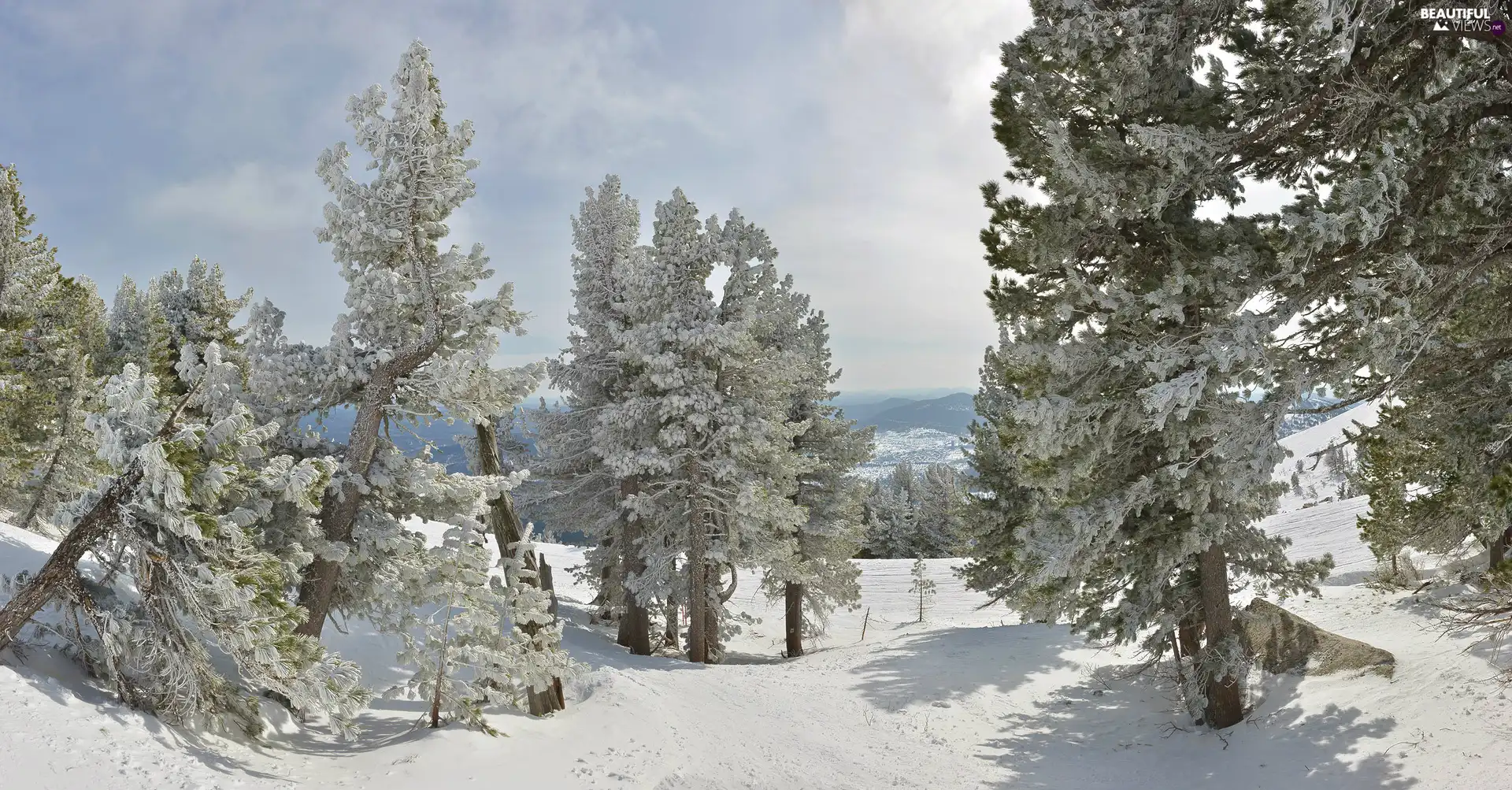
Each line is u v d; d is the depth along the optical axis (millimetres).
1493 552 14422
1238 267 10695
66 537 8648
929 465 73625
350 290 12523
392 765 9961
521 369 13258
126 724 8445
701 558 24141
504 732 11578
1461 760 10492
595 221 25734
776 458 24297
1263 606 17938
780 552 24625
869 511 68438
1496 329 11898
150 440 8836
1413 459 14555
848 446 29406
